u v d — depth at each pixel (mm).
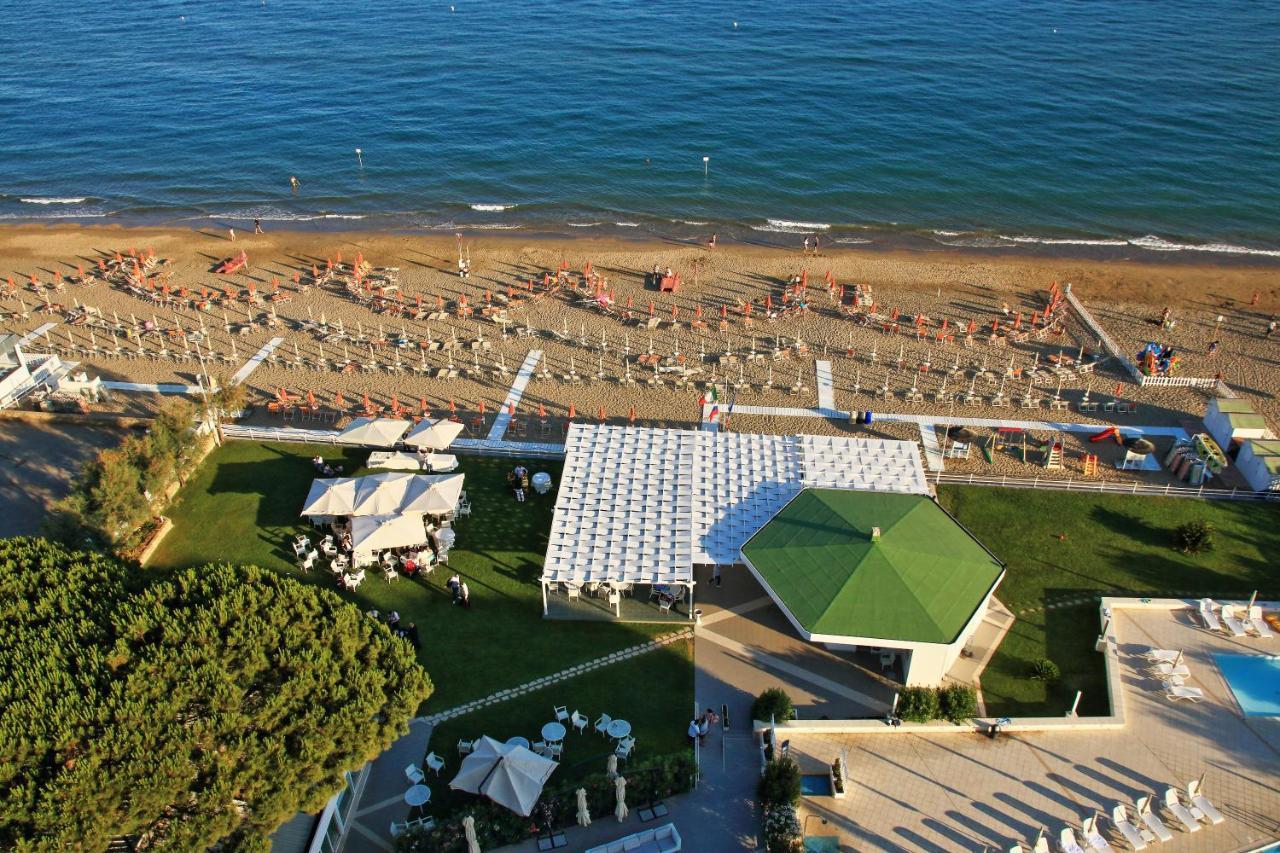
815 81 127375
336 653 31500
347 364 63938
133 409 59094
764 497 46344
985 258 83062
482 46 146250
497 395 60875
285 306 72500
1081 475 52719
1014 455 54719
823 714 37719
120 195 97188
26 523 48812
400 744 36531
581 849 32219
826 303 73438
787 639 41594
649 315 71125
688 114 116875
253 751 27484
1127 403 59000
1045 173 100250
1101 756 35406
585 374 63250
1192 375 62906
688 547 43094
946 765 35094
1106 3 162750
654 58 138250
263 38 153750
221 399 55094
